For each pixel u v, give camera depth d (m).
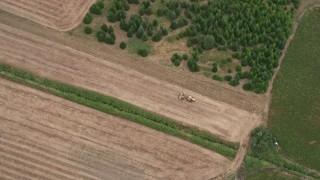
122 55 63.03
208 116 59.56
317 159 58.16
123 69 61.81
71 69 60.91
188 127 58.44
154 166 55.62
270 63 63.12
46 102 58.16
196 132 58.16
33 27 63.91
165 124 58.41
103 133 56.94
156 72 62.19
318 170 57.47
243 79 62.88
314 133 60.00
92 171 54.62
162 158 56.19
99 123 57.56
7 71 59.62
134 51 63.62
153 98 60.06
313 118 61.16
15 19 64.25
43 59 61.22
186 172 55.69
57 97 58.69
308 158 58.12
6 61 60.47
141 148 56.53
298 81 63.75
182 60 63.66
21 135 55.72
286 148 58.53
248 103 61.16
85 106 58.53
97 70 61.25
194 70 62.59
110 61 62.25
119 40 64.38
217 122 59.28
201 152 57.06
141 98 59.84
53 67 60.78
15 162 54.31
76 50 62.53
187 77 62.34
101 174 54.56
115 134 57.06
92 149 55.81
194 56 63.34
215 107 60.31
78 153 55.44
